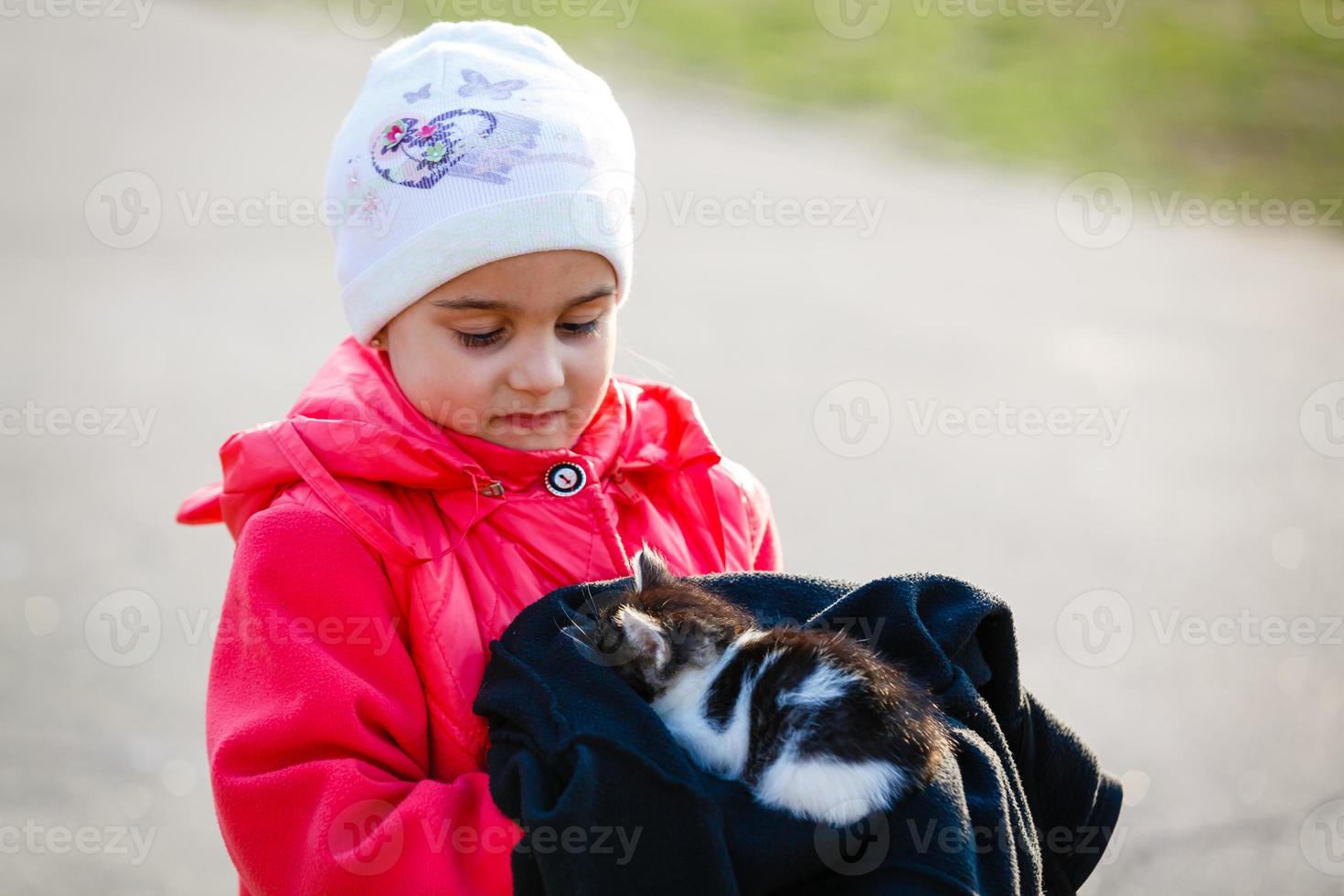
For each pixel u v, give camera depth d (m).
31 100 14.20
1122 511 7.48
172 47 16.98
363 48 17.59
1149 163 14.78
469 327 2.34
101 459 7.14
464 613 2.33
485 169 2.31
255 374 8.45
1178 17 18.95
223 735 2.21
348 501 2.30
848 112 16.12
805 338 9.78
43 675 5.12
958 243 12.45
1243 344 10.32
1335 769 5.16
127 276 10.23
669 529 2.69
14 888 3.94
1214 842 4.61
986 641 2.54
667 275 11.36
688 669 2.48
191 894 4.01
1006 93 16.91
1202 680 5.77
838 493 7.38
